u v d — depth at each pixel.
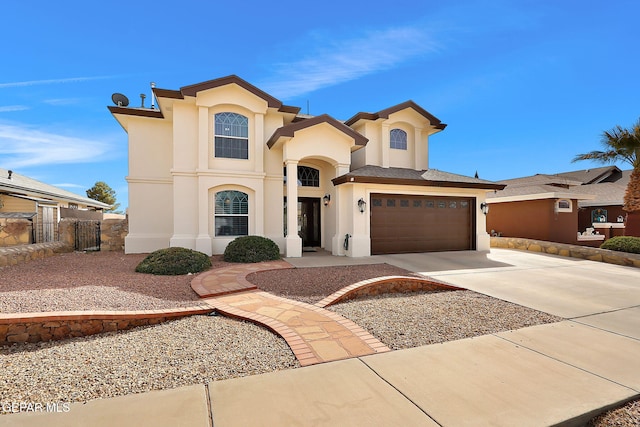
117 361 3.95
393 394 3.22
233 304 6.16
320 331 4.91
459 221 14.84
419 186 13.72
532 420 2.82
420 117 16.72
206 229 12.78
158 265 8.88
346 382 3.46
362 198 12.95
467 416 2.87
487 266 10.96
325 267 10.08
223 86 12.91
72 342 4.59
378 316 5.77
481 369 3.78
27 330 4.59
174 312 5.48
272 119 14.38
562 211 17.00
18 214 14.23
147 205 13.93
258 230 13.48
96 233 15.59
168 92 12.47
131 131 13.88
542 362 3.98
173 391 3.27
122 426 2.69
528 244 15.52
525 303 6.70
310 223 15.95
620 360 4.06
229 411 2.92
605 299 7.04
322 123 13.23
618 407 3.11
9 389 3.28
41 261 10.60
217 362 3.94
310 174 15.77
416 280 7.70
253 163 13.64
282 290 7.33
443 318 5.70
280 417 2.83
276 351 4.27
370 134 16.27
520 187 20.20
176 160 12.77
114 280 7.80
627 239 12.28
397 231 13.70
